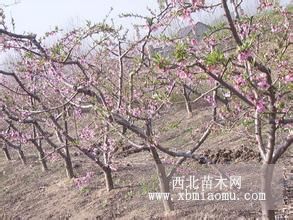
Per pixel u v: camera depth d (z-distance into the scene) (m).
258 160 7.52
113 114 5.21
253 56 3.75
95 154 7.26
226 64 3.59
